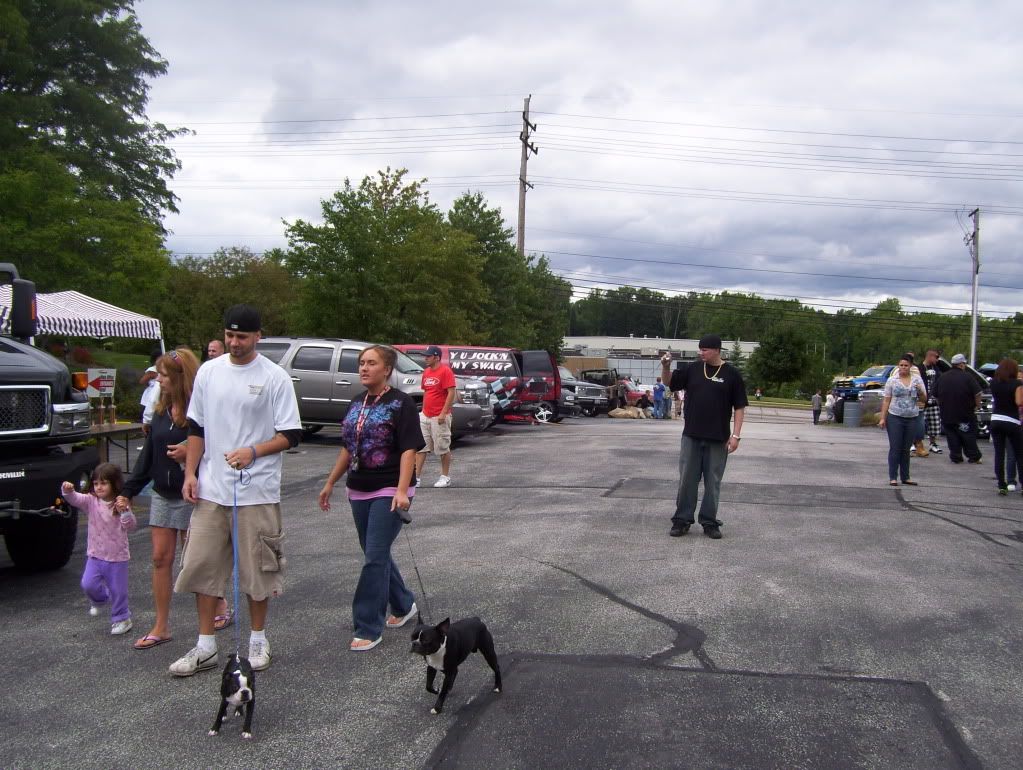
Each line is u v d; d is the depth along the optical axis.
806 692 4.37
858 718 4.07
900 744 3.80
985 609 5.79
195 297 36.09
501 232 40.03
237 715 4.14
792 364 68.31
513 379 19.45
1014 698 4.32
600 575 6.60
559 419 24.84
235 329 4.57
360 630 5.05
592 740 3.83
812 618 5.56
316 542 8.00
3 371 6.33
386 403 5.07
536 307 48.12
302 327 25.02
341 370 16.22
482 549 7.48
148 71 33.06
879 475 12.20
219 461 4.62
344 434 5.14
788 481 11.45
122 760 3.71
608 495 10.34
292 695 4.39
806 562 7.02
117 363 29.78
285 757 3.72
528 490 10.77
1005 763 3.64
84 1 29.38
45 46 29.20
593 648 5.00
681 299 119.06
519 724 4.00
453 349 19.67
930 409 15.68
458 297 30.67
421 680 4.57
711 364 7.94
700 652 4.94
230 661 3.91
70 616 5.87
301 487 11.41
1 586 6.71
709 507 7.93
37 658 5.01
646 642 5.11
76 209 19.80
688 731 3.92
